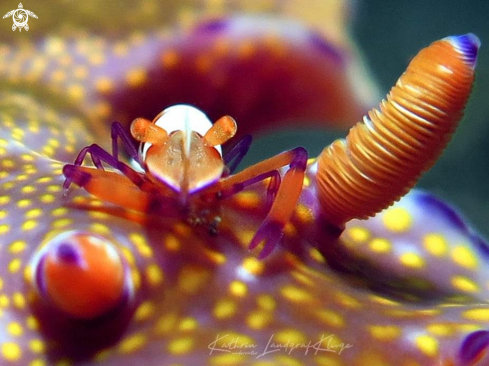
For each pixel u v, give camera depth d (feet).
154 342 0.17
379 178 0.19
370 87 0.33
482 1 0.54
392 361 0.17
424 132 0.18
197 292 0.18
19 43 0.26
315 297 0.18
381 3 0.54
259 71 0.27
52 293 0.17
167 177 0.18
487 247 0.21
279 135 0.50
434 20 0.54
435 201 0.21
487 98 0.48
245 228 0.19
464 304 0.19
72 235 0.17
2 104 0.24
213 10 0.27
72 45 0.26
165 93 0.26
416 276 0.20
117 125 0.20
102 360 0.17
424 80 0.18
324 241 0.20
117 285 0.17
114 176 0.18
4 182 0.20
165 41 0.26
